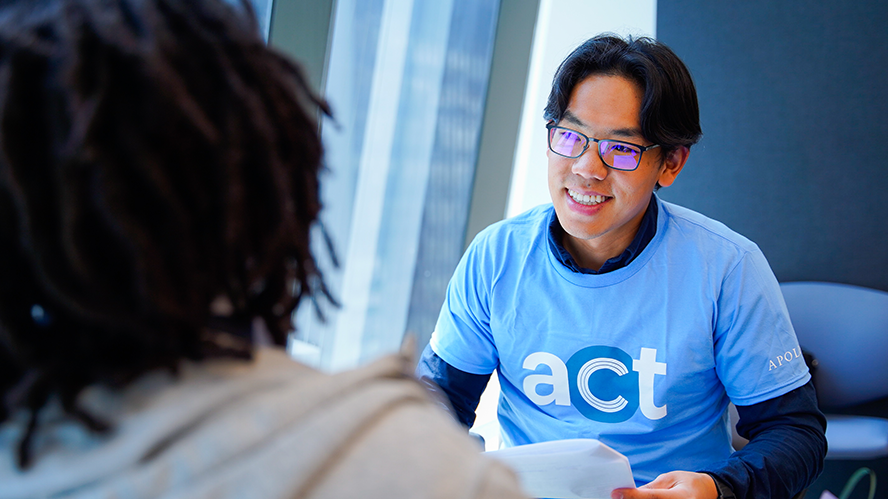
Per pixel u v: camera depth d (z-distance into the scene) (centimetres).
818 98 252
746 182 263
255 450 38
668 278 128
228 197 41
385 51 220
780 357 125
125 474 38
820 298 237
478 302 141
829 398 232
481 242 142
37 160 37
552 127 124
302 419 40
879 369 227
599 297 131
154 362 41
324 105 54
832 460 251
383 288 243
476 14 262
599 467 98
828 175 254
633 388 131
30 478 39
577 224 124
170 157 40
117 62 38
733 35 259
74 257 37
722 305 126
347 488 38
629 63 116
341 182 213
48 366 40
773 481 117
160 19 41
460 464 40
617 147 117
